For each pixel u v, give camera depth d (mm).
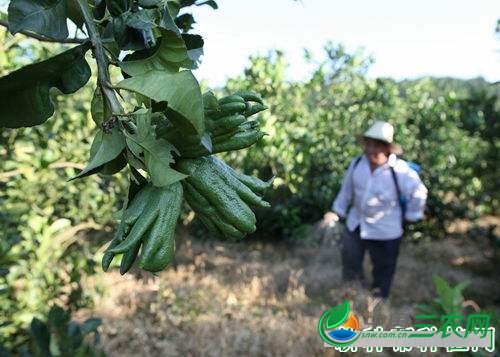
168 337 4949
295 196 8750
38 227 3748
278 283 6711
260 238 9117
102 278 5629
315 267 7352
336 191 8406
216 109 1102
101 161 996
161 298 5758
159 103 946
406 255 8484
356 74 9078
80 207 5512
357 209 5477
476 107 7711
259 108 1189
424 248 8781
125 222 1048
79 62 1043
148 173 1010
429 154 9031
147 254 1020
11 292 3553
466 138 9789
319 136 8359
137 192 1091
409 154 9062
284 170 6934
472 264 8125
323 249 8219
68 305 4711
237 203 1139
